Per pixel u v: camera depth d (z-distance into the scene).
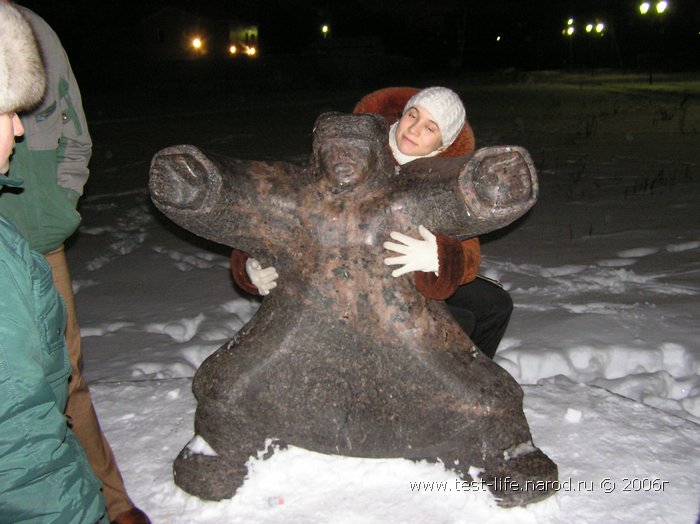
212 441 2.97
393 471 3.02
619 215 7.81
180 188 2.61
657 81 32.56
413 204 2.71
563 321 4.90
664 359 4.46
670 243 6.67
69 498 1.88
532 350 4.43
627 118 17.36
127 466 3.22
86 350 4.68
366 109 3.51
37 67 1.84
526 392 3.77
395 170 2.80
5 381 1.74
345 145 2.65
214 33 53.84
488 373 2.88
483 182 2.55
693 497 2.94
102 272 6.35
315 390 2.86
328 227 2.75
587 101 22.95
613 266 6.11
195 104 24.94
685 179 9.55
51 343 1.92
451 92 3.16
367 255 2.75
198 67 34.97
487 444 2.87
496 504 2.86
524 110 20.66
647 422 3.46
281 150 13.40
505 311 3.63
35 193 2.64
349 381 2.85
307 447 2.96
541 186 9.61
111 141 15.21
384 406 2.86
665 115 17.08
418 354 2.80
